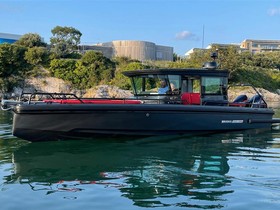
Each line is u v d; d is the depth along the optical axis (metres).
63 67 56.34
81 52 68.38
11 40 76.12
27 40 63.34
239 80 53.47
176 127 9.73
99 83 54.53
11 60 55.25
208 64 10.93
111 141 9.18
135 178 5.84
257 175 5.98
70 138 9.03
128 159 7.30
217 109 10.31
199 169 6.43
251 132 11.03
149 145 8.77
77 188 5.30
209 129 10.30
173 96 10.26
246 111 11.05
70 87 55.34
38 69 56.62
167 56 79.69
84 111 8.66
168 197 4.87
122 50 76.00
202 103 10.52
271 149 8.48
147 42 76.38
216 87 10.79
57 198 4.85
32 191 5.16
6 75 55.47
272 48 116.12
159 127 9.52
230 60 52.72
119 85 49.44
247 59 75.38
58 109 8.48
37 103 8.59
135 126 9.23
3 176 5.98
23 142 9.23
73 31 65.69
